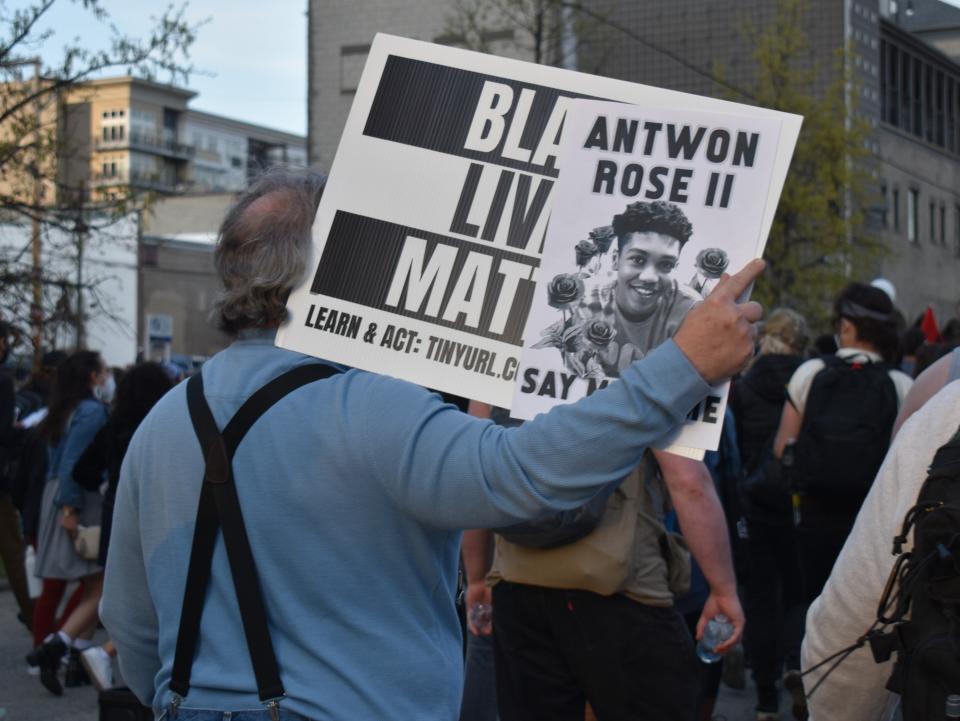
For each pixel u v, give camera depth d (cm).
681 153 174
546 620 319
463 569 387
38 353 1120
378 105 186
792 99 2083
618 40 2442
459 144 183
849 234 2058
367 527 175
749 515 577
